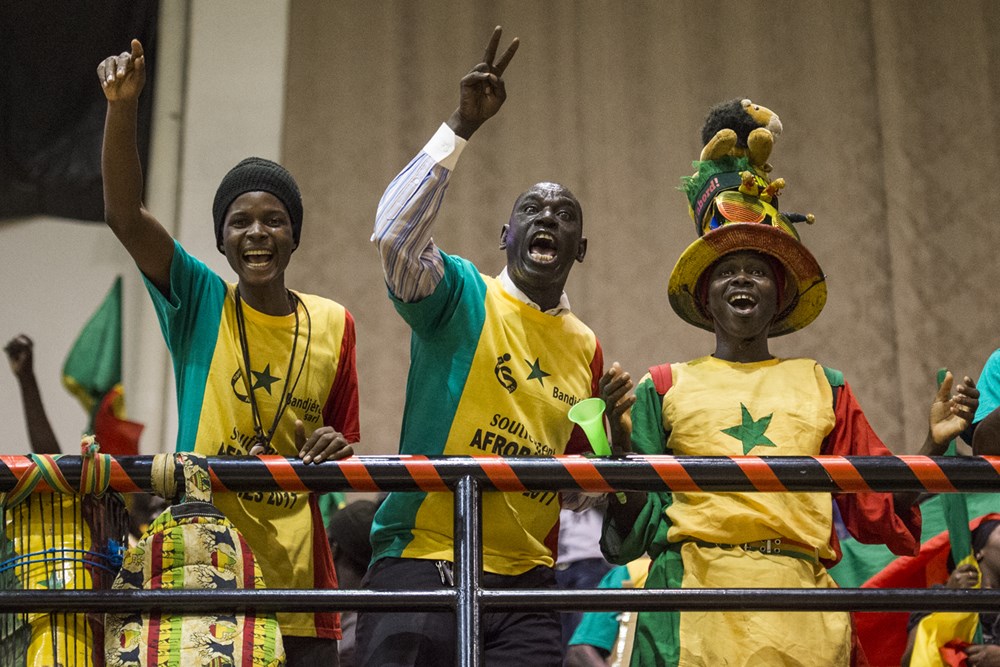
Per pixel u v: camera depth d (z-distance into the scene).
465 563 9.13
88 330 12.65
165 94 25.20
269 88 25.61
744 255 11.46
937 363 24.84
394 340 24.78
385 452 24.11
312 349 10.96
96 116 24.45
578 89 25.98
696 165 12.35
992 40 26.33
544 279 11.24
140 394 23.98
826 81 26.12
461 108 10.73
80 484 9.07
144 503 16.08
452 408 10.77
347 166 25.53
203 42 25.59
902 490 9.47
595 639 14.30
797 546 10.62
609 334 24.92
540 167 25.61
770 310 11.38
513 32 26.20
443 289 10.83
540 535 10.95
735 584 10.34
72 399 24.16
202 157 25.03
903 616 13.69
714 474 9.39
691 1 26.44
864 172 25.73
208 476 9.21
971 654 12.59
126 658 8.70
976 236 25.45
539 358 11.15
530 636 10.59
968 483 9.43
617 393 10.06
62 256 24.59
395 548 10.64
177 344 10.69
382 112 25.80
